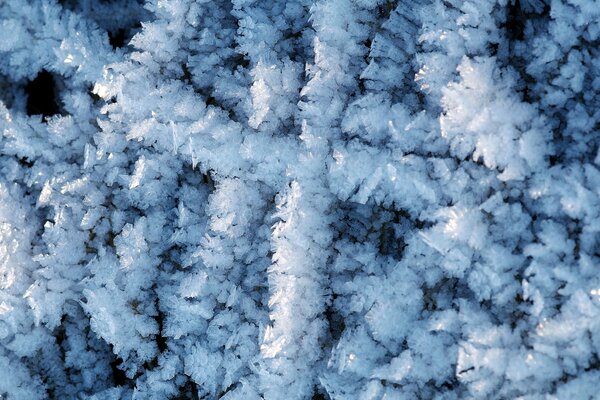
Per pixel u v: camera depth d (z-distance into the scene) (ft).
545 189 0.89
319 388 0.97
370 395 0.91
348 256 0.97
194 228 1.01
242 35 1.02
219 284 1.00
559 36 0.90
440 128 0.93
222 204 0.99
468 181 0.92
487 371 0.89
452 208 0.90
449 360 0.90
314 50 0.97
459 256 0.91
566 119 0.91
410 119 0.94
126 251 1.01
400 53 0.96
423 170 0.93
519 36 0.95
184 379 1.01
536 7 0.93
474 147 0.91
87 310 1.01
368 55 0.98
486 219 0.91
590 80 0.91
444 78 0.93
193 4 1.01
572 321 0.86
